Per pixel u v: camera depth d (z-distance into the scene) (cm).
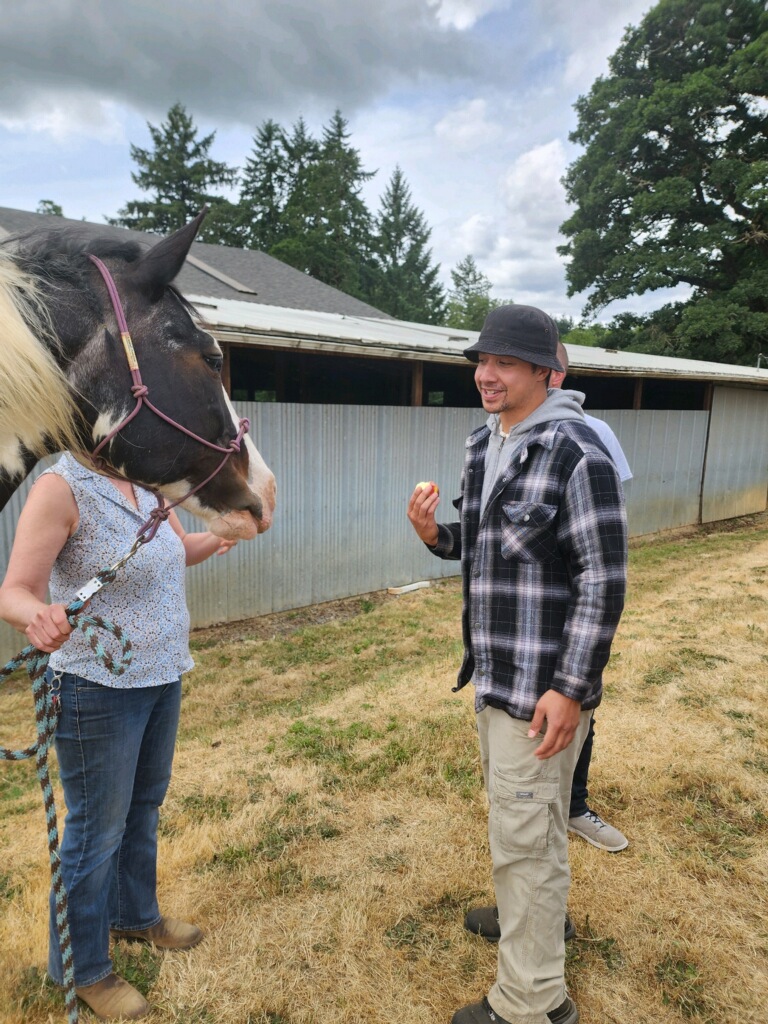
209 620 586
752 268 2400
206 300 809
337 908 212
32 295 134
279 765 309
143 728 164
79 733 152
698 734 312
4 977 185
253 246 3903
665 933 196
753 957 187
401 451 717
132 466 147
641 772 280
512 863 147
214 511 160
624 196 2598
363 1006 175
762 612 534
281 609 636
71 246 145
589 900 209
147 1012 173
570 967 185
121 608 155
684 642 452
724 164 2380
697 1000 174
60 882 138
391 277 4716
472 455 175
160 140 4116
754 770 280
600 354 1153
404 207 5109
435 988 181
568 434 147
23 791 314
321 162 3997
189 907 212
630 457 996
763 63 2339
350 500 677
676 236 2512
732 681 376
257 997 178
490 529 155
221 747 339
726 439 1181
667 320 2578
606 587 138
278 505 616
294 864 233
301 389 1019
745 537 1045
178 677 171
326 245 3653
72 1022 138
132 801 182
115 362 140
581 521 141
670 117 2439
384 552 720
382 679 443
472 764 299
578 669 138
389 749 317
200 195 4109
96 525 149
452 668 450
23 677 475
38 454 142
